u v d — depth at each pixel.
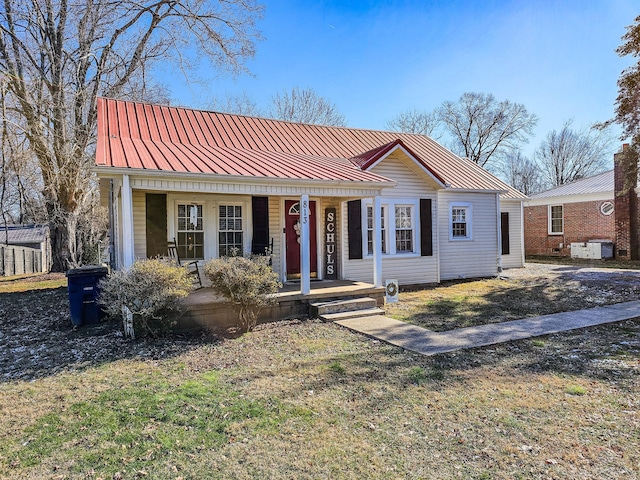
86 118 17.48
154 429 3.67
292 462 3.10
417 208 12.77
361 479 2.87
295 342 6.63
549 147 44.66
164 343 6.59
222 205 9.90
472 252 14.61
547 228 24.11
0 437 3.56
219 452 3.26
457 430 3.59
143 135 10.40
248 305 7.29
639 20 12.16
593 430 3.56
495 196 15.14
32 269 24.16
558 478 2.86
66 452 3.29
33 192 22.02
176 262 8.15
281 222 10.62
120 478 2.93
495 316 8.41
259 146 11.77
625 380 4.74
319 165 10.23
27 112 15.67
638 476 2.86
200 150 9.66
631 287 11.66
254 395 4.41
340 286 9.80
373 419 3.81
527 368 5.20
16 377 5.15
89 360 5.80
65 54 17.16
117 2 17.20
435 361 5.51
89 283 8.09
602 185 21.88
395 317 8.43
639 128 13.11
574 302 9.88
